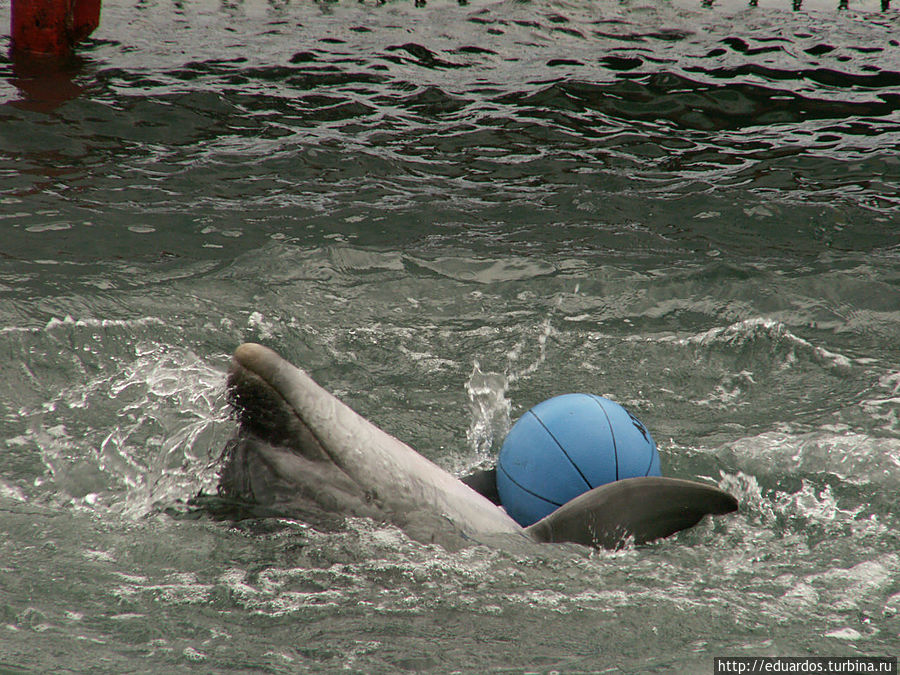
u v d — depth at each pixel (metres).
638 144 34.00
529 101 38.09
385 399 16.42
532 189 29.45
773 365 18.11
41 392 15.63
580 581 10.34
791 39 46.34
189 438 11.85
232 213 25.97
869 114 37.16
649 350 18.67
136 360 16.95
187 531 10.78
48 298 19.27
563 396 12.56
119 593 9.73
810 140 34.47
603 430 11.89
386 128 34.78
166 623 9.24
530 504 11.87
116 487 12.48
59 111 33.56
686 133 35.28
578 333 19.34
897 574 10.89
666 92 39.28
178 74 39.06
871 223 26.86
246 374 10.55
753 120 36.69
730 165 32.09
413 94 38.62
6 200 25.42
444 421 15.74
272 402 10.60
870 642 9.33
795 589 10.45
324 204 27.22
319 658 8.80
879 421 15.80
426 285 21.53
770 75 41.41
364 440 10.81
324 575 10.06
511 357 18.22
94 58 40.25
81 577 10.01
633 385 17.27
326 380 17.00
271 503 10.62
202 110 35.12
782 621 9.72
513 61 43.25
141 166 29.36
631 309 20.56
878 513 12.84
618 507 10.93
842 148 33.62
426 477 11.14
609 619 9.64
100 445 13.77
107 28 45.00
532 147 33.44
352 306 20.25
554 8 51.53
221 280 21.12
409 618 9.48
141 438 14.02
